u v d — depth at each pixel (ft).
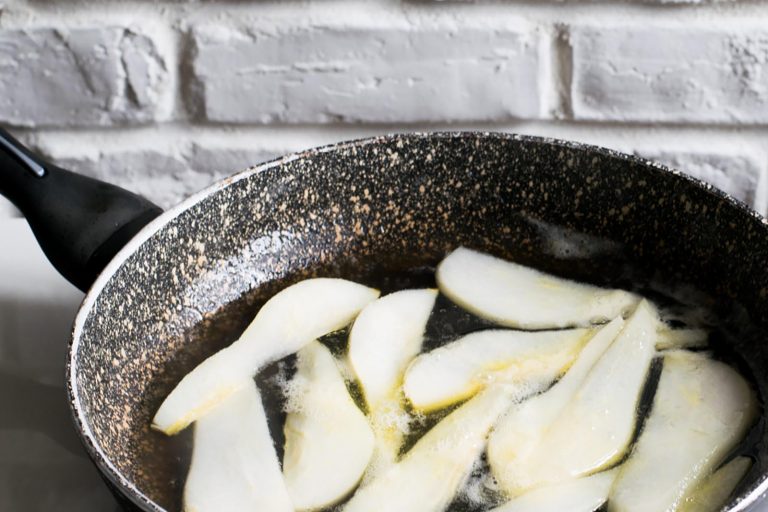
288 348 2.54
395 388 2.45
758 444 2.34
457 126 3.23
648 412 2.39
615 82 3.14
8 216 3.05
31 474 2.42
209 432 2.41
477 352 2.50
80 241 2.47
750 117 3.18
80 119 3.22
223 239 2.63
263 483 2.32
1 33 3.10
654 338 2.51
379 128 3.25
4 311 2.69
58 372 2.58
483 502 2.28
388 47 3.12
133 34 3.11
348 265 2.70
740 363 2.47
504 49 3.11
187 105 3.20
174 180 3.32
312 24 3.10
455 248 2.72
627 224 2.64
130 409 2.46
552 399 2.41
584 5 3.06
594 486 2.28
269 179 2.64
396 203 2.71
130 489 2.11
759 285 2.49
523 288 2.62
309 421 2.41
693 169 3.26
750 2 3.05
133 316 2.51
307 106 3.20
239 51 3.12
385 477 2.31
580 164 2.63
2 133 2.47
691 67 3.12
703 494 2.27
